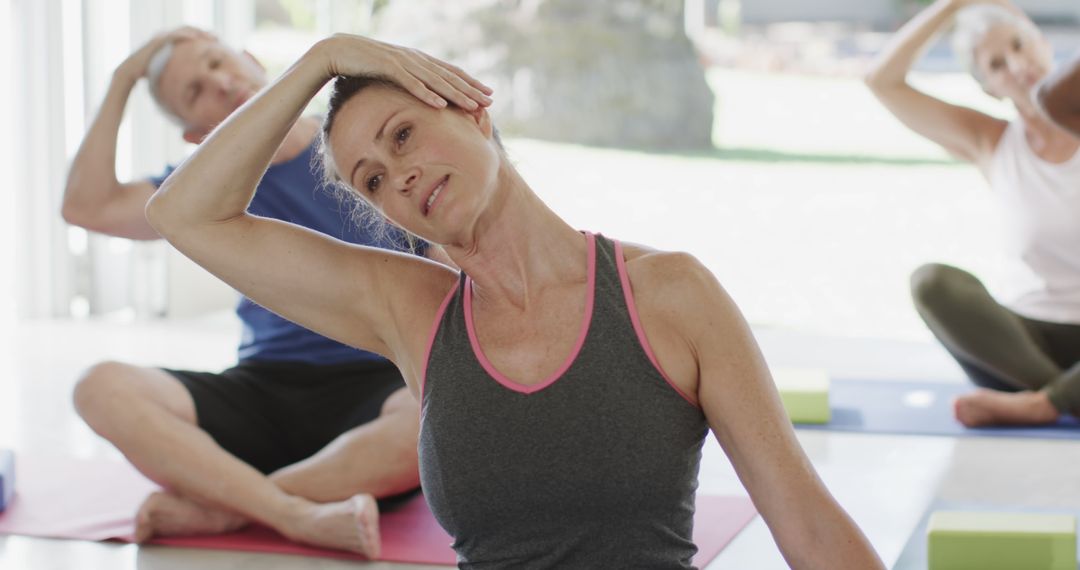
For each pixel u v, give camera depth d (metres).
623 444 1.86
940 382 5.23
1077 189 4.61
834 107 16.56
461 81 1.92
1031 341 4.77
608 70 13.04
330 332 2.15
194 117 3.80
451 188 1.87
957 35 4.86
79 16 6.69
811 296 7.53
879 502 3.71
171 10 6.88
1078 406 4.47
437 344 1.96
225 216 2.10
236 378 3.73
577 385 1.87
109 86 3.83
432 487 1.95
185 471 3.44
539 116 12.88
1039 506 3.63
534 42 12.83
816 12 21.64
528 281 1.93
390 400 3.62
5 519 3.60
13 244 6.88
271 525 3.41
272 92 2.02
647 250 1.98
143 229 3.86
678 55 13.41
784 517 1.85
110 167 3.79
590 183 11.29
